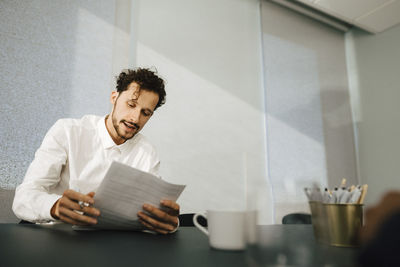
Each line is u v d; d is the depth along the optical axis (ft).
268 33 9.23
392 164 9.52
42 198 2.59
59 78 5.66
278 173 8.37
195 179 6.88
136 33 6.82
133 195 2.25
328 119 9.98
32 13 5.62
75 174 3.81
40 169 3.26
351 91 10.94
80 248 1.51
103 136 4.16
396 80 9.71
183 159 6.86
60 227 2.45
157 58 7.01
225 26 8.41
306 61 9.91
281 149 8.61
